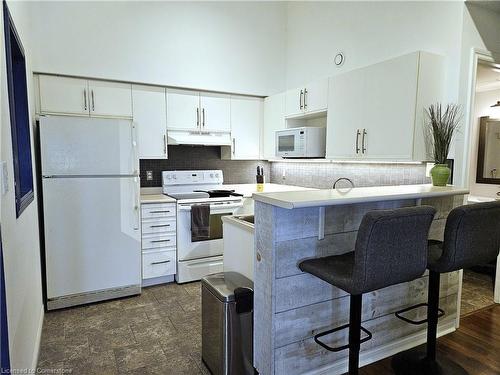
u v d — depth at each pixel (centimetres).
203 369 207
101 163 294
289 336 180
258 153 432
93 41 331
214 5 392
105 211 299
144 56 355
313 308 187
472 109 256
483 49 259
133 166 307
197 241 355
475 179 448
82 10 325
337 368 200
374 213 138
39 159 291
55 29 315
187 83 379
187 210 346
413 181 287
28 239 199
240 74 412
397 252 147
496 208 178
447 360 210
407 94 252
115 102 345
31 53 294
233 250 231
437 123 239
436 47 265
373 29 320
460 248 170
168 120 373
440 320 244
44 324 262
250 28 417
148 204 329
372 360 214
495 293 298
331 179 378
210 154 429
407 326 228
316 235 185
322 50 383
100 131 292
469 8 248
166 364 212
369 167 330
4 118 141
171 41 369
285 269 176
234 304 186
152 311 286
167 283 352
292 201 153
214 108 400
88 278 296
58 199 280
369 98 283
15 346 145
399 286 222
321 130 350
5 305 119
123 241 309
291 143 371
